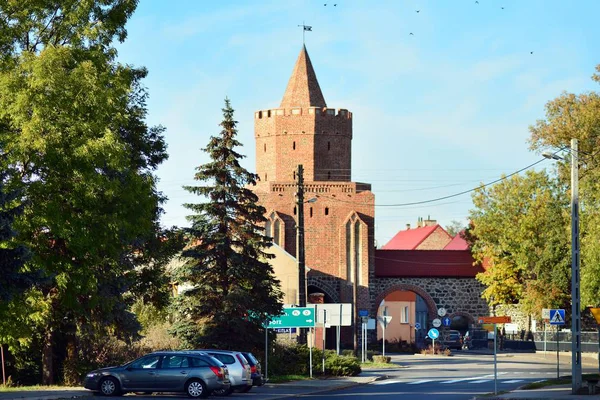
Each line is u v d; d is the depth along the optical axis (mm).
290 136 89500
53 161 33969
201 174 48500
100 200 35688
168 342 48281
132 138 43469
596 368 61219
